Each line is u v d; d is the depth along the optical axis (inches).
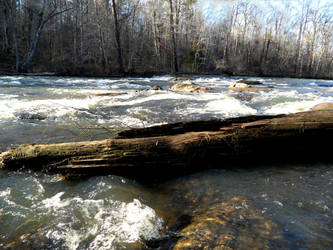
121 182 121.9
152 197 111.0
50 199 105.8
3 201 103.0
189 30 1461.6
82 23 1205.1
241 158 141.0
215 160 138.3
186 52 1464.1
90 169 125.8
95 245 79.2
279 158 145.9
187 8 1301.7
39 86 499.2
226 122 148.9
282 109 301.3
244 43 1958.7
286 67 1777.8
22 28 1256.2
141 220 91.7
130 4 1406.3
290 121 139.3
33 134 192.5
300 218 89.3
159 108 303.6
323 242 76.8
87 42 1211.2
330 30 1692.9
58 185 118.3
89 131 204.4
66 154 127.3
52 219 91.8
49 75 850.1
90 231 85.7
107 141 128.2
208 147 134.1
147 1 1422.2
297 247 74.7
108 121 239.5
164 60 1346.0
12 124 217.5
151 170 130.3
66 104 307.1
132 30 1422.2
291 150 143.6
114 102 334.3
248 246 75.4
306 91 486.0
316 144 143.3
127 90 477.4
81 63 1084.5
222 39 1807.3
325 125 137.4
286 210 94.5
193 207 101.1
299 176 125.5
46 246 78.5
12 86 468.8
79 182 121.4
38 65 1044.5
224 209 97.0
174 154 129.8
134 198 108.3
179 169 132.9
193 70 1320.1
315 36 1721.2
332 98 376.2
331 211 93.5
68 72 926.4
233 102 335.6
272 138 138.0
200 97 380.8
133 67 1206.9
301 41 1807.3
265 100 359.9
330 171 131.3
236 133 136.9
